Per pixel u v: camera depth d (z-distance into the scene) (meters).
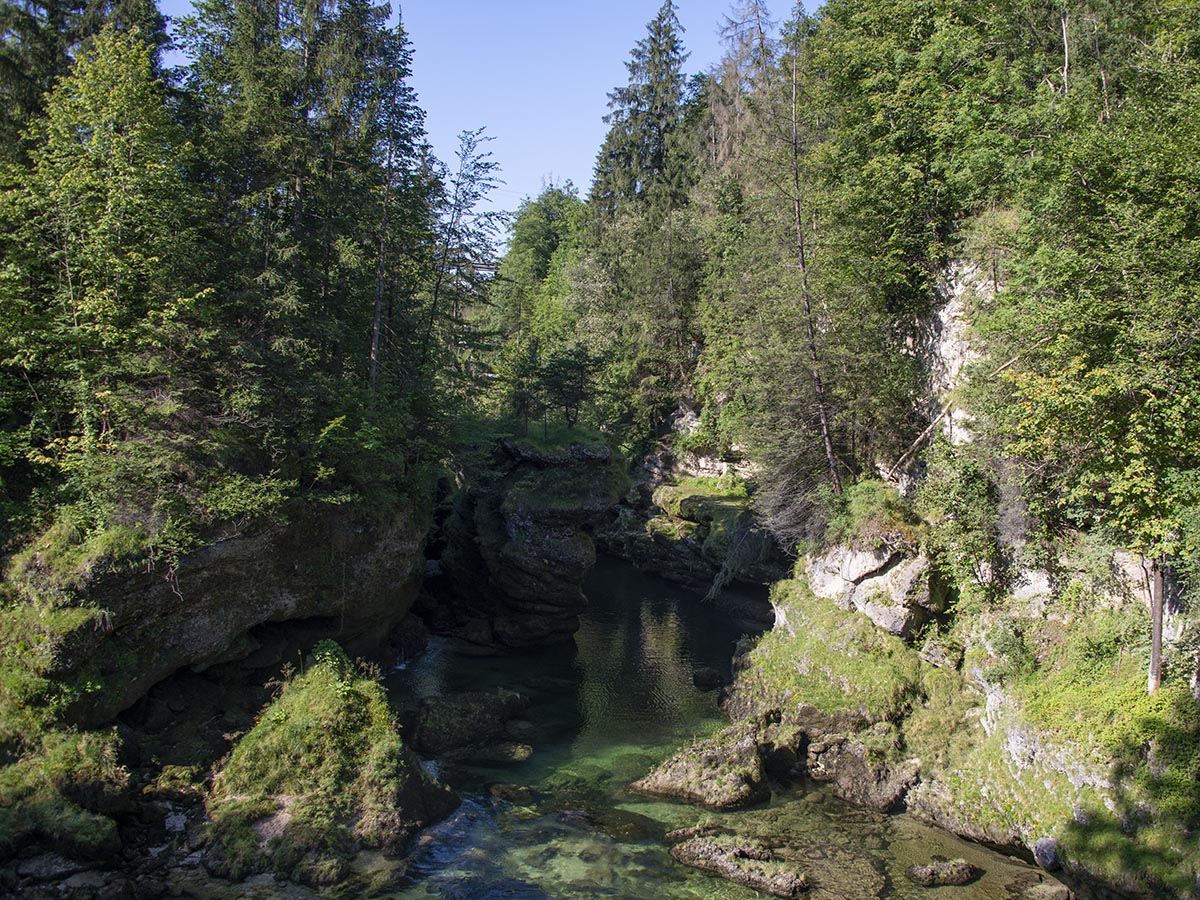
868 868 19.44
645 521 58.22
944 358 31.92
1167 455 18.16
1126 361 17.73
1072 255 19.03
